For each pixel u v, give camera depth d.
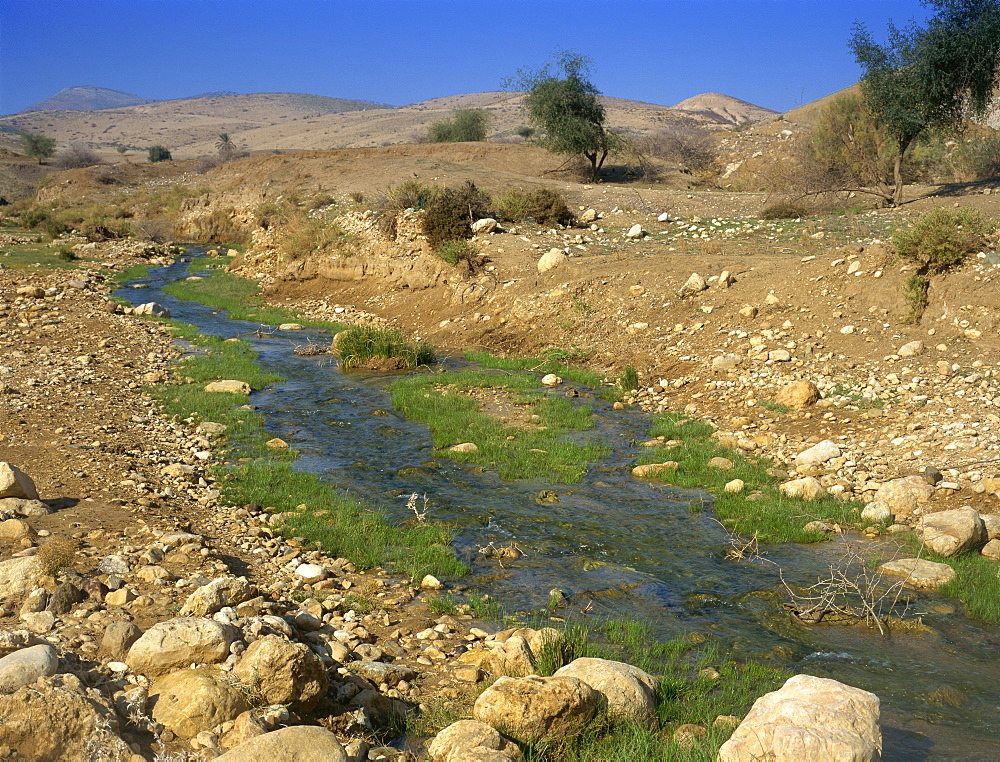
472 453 11.44
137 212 49.88
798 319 15.88
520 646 5.51
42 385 14.22
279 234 32.97
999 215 21.11
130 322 21.48
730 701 5.34
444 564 7.76
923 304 14.66
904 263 15.60
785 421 12.62
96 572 6.34
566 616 6.78
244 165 53.25
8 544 6.81
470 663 5.73
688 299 18.06
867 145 31.98
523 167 47.56
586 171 46.38
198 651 4.71
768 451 11.57
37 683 3.85
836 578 7.61
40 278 26.95
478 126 64.25
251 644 4.83
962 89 24.77
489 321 20.73
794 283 17.06
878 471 10.34
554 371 16.97
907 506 9.23
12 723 3.60
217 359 17.67
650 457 11.38
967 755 4.79
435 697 5.18
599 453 11.71
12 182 70.00
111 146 188.50
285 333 22.14
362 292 26.16
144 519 7.99
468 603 7.01
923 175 34.19
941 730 5.09
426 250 25.06
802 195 28.11
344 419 13.54
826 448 10.96
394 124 172.00
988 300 13.92
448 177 38.19
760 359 14.91
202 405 13.68
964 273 14.55
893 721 5.20
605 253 22.81
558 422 13.23
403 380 16.19
